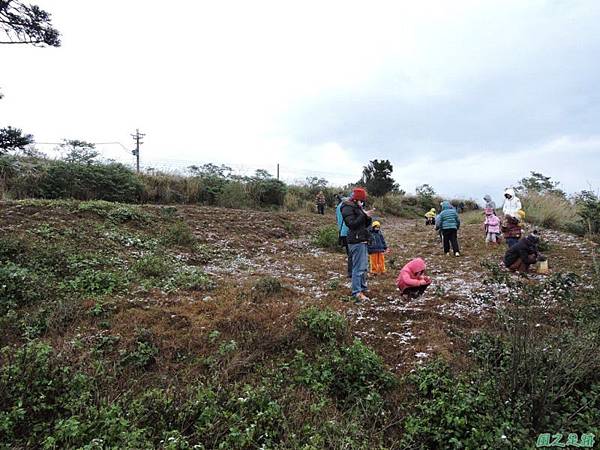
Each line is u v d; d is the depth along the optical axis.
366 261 6.98
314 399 4.27
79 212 10.95
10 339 5.18
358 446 3.60
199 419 3.74
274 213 17.33
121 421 3.47
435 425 3.85
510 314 4.97
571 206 16.05
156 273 8.08
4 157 14.84
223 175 21.70
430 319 6.11
